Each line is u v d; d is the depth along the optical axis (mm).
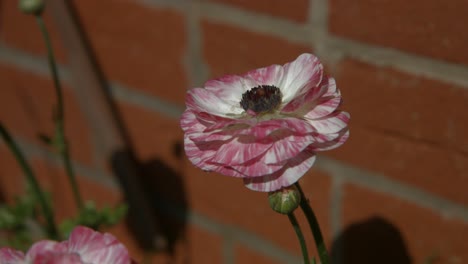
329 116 592
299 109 594
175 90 844
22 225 831
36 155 1005
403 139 742
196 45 816
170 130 867
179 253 932
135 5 834
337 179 788
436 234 756
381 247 788
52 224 785
